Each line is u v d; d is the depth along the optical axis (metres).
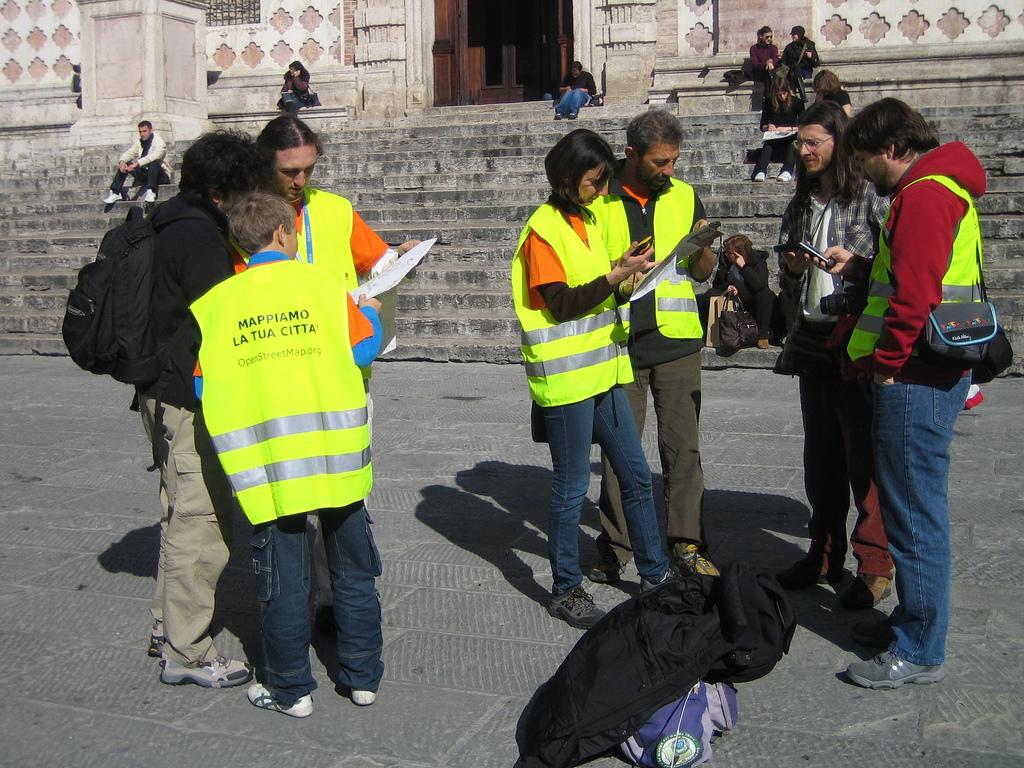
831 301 4.39
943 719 3.69
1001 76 17.52
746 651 3.56
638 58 19.64
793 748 3.54
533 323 4.46
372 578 3.91
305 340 3.71
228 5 22.00
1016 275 10.61
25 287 13.90
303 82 20.08
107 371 4.04
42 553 5.57
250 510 3.70
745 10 18.61
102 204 16.06
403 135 16.94
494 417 8.48
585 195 4.39
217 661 4.12
